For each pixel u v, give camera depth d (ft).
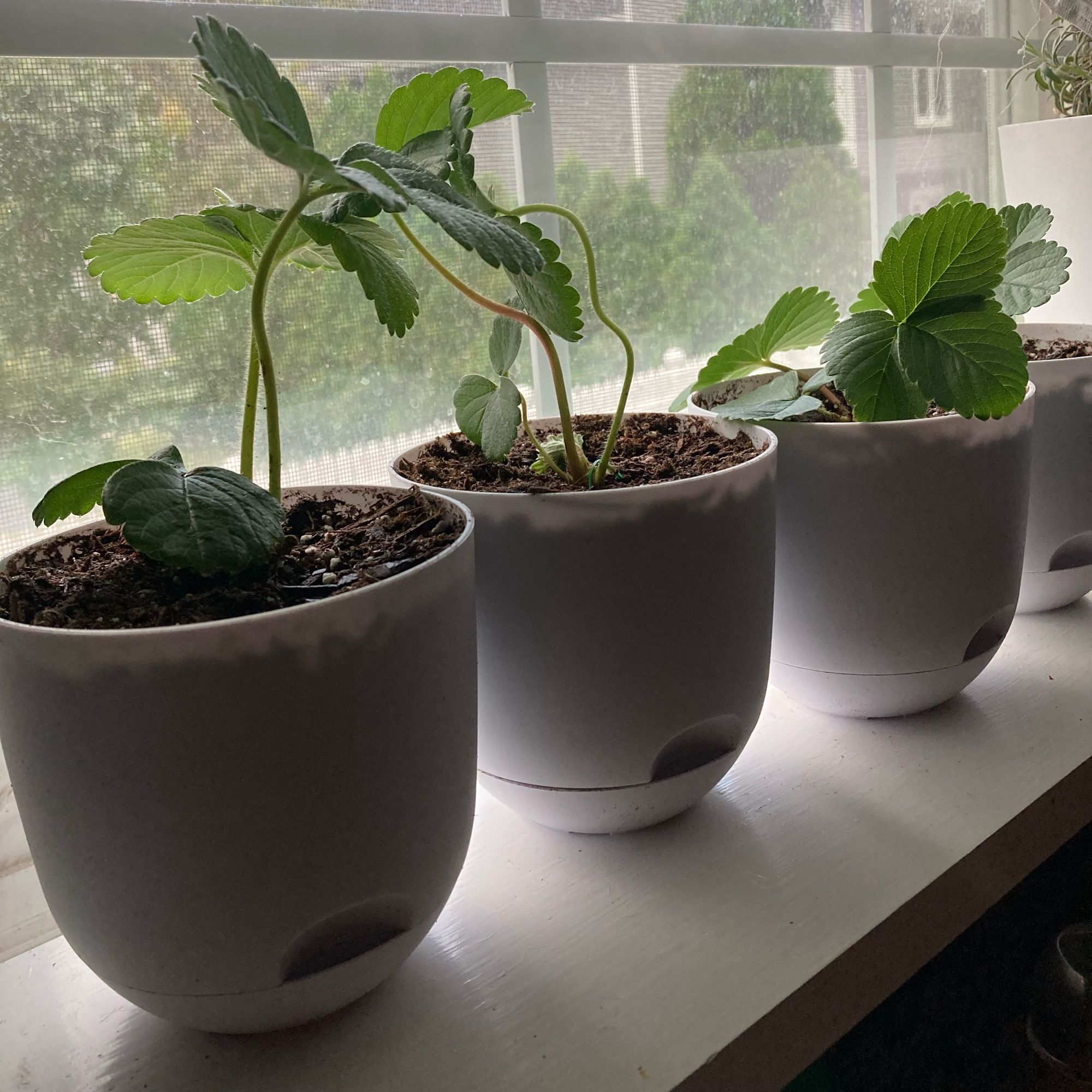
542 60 2.66
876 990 1.66
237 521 1.21
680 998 1.51
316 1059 1.43
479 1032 1.47
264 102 1.16
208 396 2.33
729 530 1.63
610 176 2.91
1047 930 3.21
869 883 1.73
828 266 3.59
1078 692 2.31
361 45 2.34
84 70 2.04
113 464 1.44
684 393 2.38
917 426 1.89
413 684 1.26
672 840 1.88
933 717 2.25
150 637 1.08
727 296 3.29
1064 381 2.35
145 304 1.82
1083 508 2.46
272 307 2.37
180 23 2.11
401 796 1.28
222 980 1.26
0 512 2.09
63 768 1.16
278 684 1.13
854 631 2.04
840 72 3.46
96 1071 1.43
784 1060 1.52
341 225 1.55
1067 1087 2.57
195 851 1.17
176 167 2.19
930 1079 2.90
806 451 1.96
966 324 1.91
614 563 1.55
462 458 2.03
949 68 3.80
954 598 2.01
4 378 2.05
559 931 1.66
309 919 1.25
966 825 1.87
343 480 2.56
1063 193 3.38
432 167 1.46
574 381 2.94
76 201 2.08
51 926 1.84
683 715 1.67
